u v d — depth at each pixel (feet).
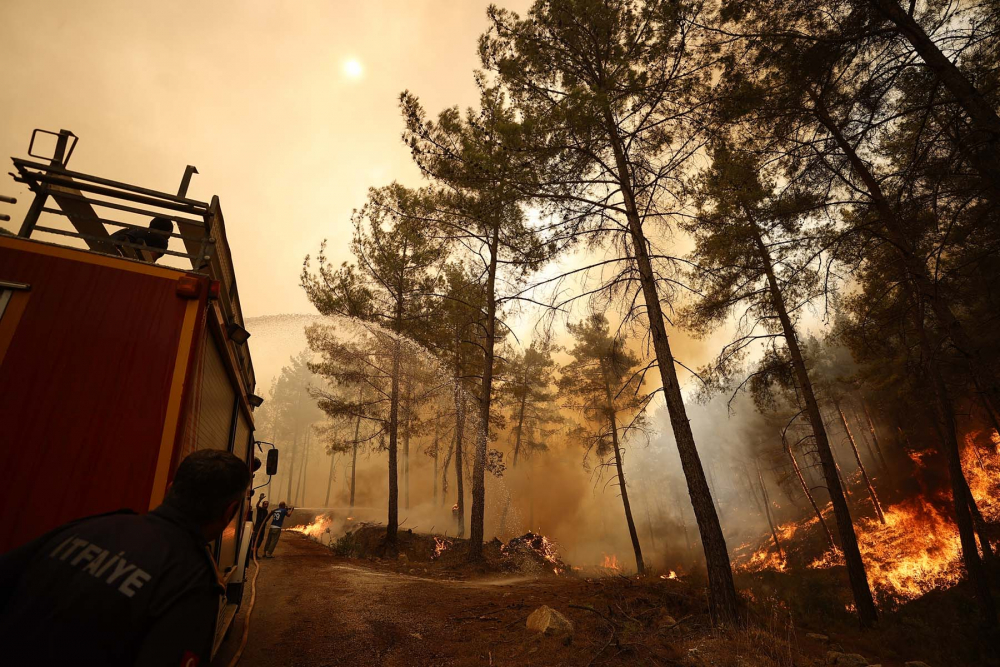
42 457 7.62
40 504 7.38
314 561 39.34
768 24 21.91
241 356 16.02
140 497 7.77
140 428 8.21
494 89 40.70
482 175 30.81
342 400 59.11
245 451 18.80
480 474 43.78
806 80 21.43
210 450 5.30
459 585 29.76
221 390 12.62
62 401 8.00
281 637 17.61
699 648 16.58
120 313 8.89
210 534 4.97
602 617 19.80
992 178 16.34
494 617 20.47
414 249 55.01
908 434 98.68
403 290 55.67
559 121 27.50
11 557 4.22
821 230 26.96
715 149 28.37
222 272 12.00
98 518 4.63
